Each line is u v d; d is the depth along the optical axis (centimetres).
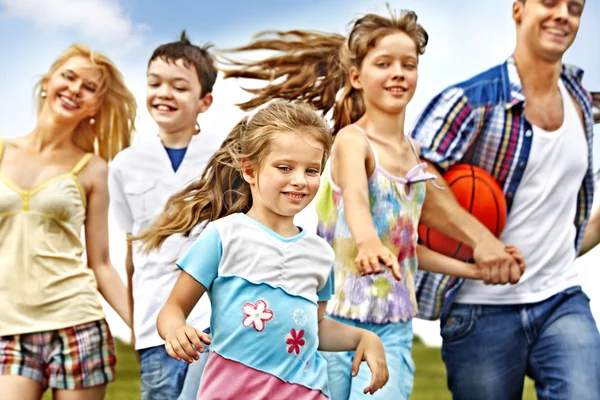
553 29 560
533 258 562
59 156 564
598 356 535
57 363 525
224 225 309
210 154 576
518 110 564
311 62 602
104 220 575
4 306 523
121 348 639
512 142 562
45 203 543
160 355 537
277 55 603
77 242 555
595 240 628
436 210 545
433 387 680
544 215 566
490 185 553
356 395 425
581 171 577
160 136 579
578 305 554
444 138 558
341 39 602
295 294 305
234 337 298
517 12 578
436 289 562
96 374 534
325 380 309
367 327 443
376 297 441
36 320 526
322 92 598
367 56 496
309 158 311
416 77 499
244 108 596
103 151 584
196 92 579
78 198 557
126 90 594
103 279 572
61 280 535
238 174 405
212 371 301
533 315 550
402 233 458
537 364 554
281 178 308
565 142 570
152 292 538
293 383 298
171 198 514
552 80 569
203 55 586
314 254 313
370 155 462
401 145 487
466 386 564
